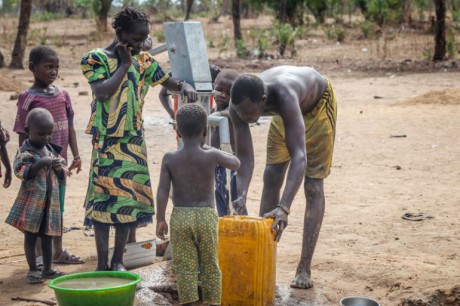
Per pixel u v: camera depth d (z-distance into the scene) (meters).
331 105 5.42
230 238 4.81
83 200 8.62
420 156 11.26
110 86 5.21
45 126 5.48
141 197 5.40
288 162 5.59
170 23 5.73
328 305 5.06
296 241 6.84
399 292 5.25
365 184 9.45
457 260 6.18
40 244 6.07
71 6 65.00
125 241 5.45
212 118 5.36
